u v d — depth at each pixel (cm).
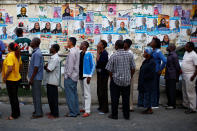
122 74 495
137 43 1074
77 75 525
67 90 525
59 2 1060
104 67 548
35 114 524
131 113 567
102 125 478
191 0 1061
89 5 1057
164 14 1067
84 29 1070
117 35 1070
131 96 584
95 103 647
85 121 502
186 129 458
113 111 517
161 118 526
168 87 602
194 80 558
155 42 589
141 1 1053
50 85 520
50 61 510
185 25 1077
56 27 1076
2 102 645
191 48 566
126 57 496
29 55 669
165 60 574
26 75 673
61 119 515
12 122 494
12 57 500
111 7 1055
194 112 567
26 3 1070
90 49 1076
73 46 529
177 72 593
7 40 1093
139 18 1064
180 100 674
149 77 547
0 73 661
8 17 1083
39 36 1083
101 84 558
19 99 652
